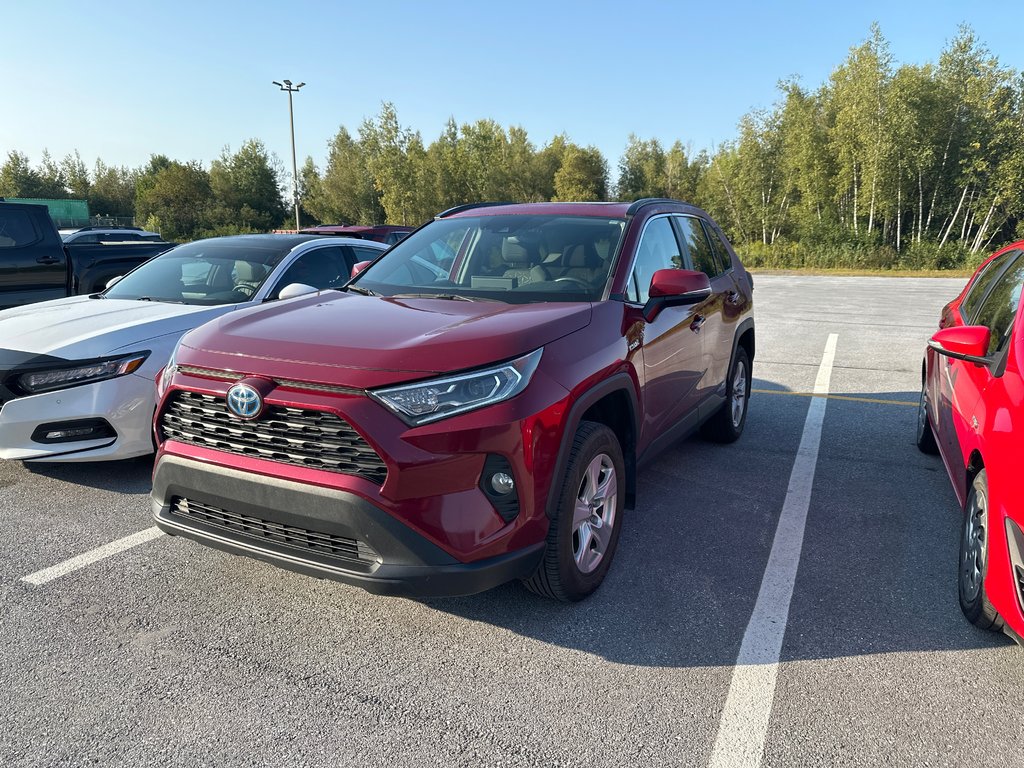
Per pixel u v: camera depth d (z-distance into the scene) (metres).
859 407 6.56
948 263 32.88
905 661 2.64
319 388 2.45
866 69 33.75
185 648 2.72
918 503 4.22
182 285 5.60
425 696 2.43
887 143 33.31
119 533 3.76
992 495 2.58
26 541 3.65
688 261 4.43
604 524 3.13
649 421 3.54
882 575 3.33
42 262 7.80
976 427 2.97
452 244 3.94
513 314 2.95
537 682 2.51
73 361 4.18
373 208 68.50
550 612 2.99
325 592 3.16
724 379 4.91
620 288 3.39
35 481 4.51
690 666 2.61
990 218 33.25
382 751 2.16
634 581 3.26
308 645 2.74
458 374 2.46
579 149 71.50
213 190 76.25
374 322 2.87
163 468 2.80
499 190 64.50
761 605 3.05
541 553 2.66
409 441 2.38
